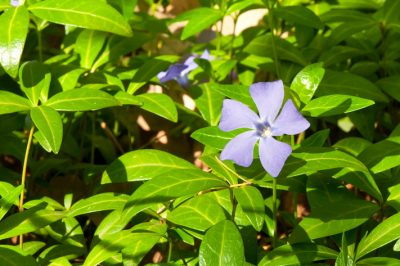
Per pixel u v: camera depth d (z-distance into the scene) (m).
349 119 0.43
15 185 0.38
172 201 0.31
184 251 0.32
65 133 0.40
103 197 0.30
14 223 0.29
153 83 0.42
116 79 0.39
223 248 0.24
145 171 0.31
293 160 0.28
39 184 0.40
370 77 0.42
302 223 0.29
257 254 0.30
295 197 0.37
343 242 0.25
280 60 0.43
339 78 0.38
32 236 0.38
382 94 0.37
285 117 0.26
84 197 0.41
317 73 0.30
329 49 0.43
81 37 0.41
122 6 0.43
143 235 0.28
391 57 0.43
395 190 0.30
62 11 0.34
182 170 0.28
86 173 0.39
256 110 0.31
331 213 0.29
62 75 0.37
